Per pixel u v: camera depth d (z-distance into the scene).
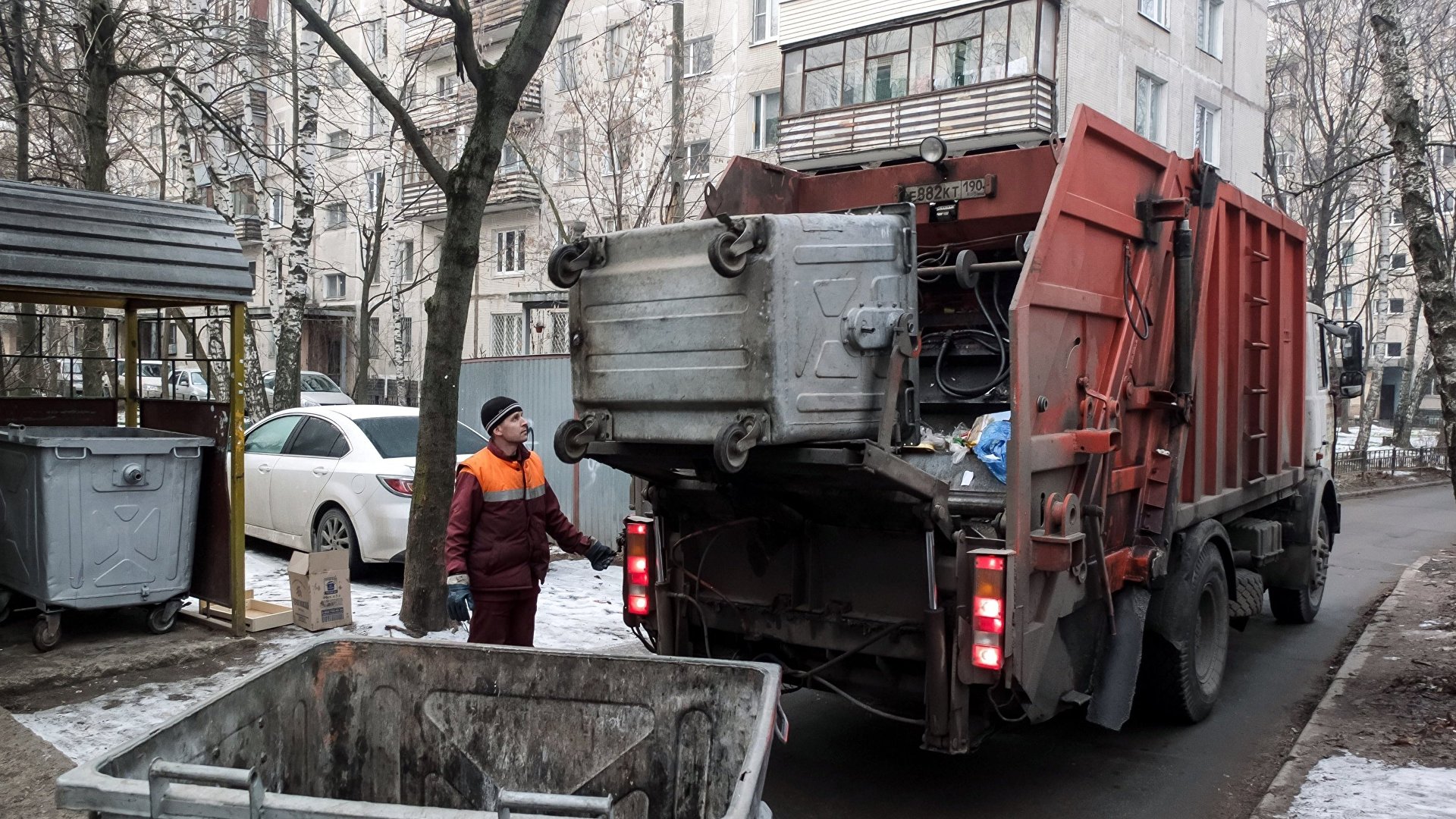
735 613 5.17
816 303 4.05
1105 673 5.12
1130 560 5.32
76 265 6.25
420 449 7.35
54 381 12.77
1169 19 23.94
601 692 3.10
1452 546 14.28
